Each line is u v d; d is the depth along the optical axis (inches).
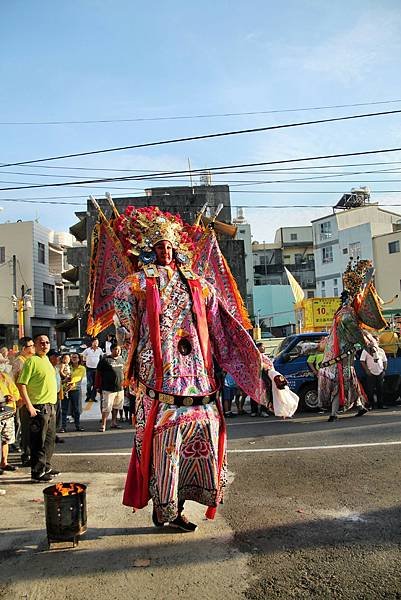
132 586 132.9
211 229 199.8
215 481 157.3
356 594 126.1
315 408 464.1
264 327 1936.5
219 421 163.5
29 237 1584.6
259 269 2351.1
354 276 402.3
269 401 170.1
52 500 157.0
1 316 1549.0
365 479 220.8
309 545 154.5
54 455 309.9
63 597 128.8
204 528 170.1
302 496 201.9
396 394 489.7
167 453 150.9
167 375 154.9
